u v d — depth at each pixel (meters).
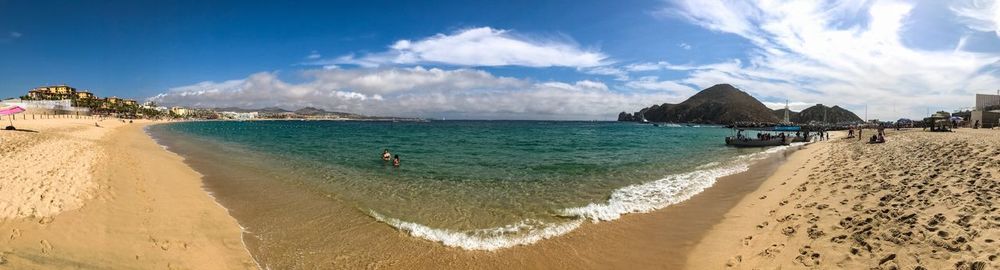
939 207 9.31
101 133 50.94
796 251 8.49
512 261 9.48
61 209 10.03
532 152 35.59
